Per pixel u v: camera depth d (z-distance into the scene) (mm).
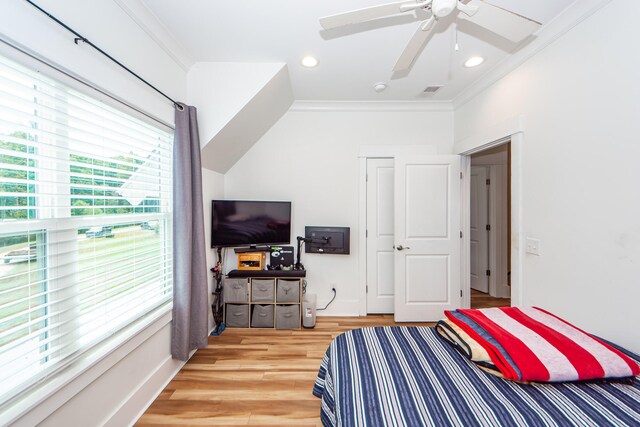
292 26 1633
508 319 1196
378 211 2969
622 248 1227
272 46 1849
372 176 2963
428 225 2750
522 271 1845
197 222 1957
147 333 1549
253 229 2711
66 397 1054
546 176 1647
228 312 2613
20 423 896
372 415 758
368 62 2051
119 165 1436
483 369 988
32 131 956
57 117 1069
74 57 1074
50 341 1018
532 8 1440
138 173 1564
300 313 2623
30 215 996
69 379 1049
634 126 1175
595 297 1350
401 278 2748
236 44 1827
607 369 888
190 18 1552
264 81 2094
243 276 2588
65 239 1112
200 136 2111
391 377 940
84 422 1152
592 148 1363
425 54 1913
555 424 713
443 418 741
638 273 1166
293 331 2547
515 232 1892
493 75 2146
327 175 2934
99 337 1239
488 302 3367
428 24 1136
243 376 1849
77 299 1159
